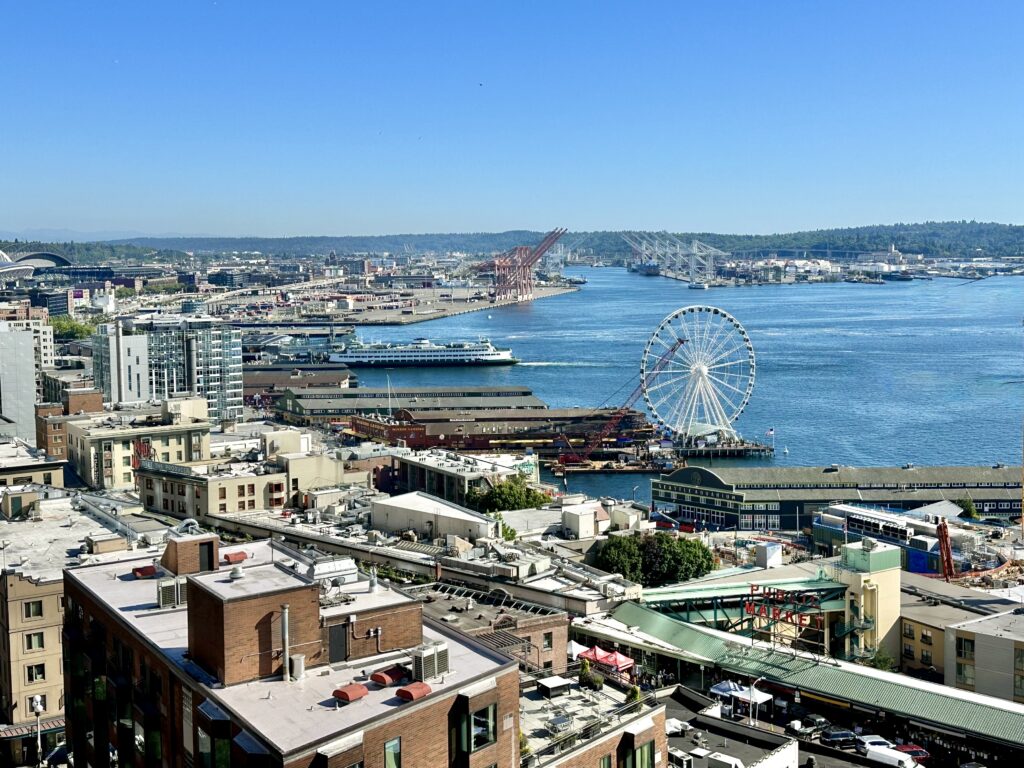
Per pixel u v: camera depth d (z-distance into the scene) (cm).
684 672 15150
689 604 17688
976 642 16438
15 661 14225
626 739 9681
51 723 14250
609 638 15662
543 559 17575
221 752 7631
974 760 13000
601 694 10844
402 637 8794
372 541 19538
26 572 14625
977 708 13400
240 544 11581
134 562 11044
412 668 8081
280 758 6988
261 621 8075
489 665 8394
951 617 18600
